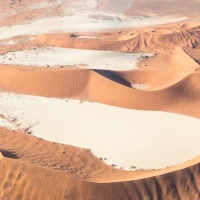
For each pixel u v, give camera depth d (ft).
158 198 127.65
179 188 130.52
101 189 125.08
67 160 151.94
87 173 142.41
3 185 131.75
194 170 133.69
